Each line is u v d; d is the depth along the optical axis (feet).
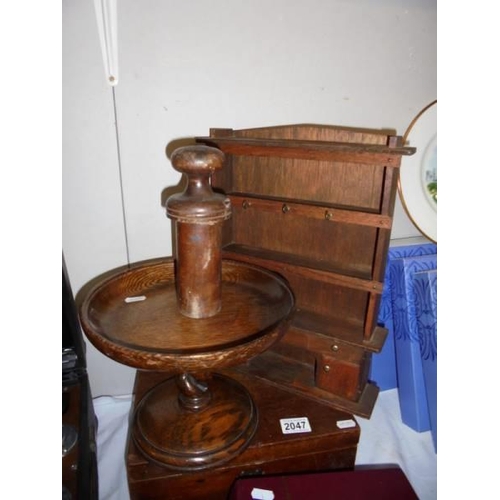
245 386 2.84
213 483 2.29
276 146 2.37
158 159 2.90
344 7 2.91
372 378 3.51
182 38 2.67
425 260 3.29
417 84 3.30
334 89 3.09
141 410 2.49
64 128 2.65
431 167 3.38
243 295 2.52
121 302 2.42
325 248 2.82
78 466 1.82
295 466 2.46
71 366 2.41
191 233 2.05
